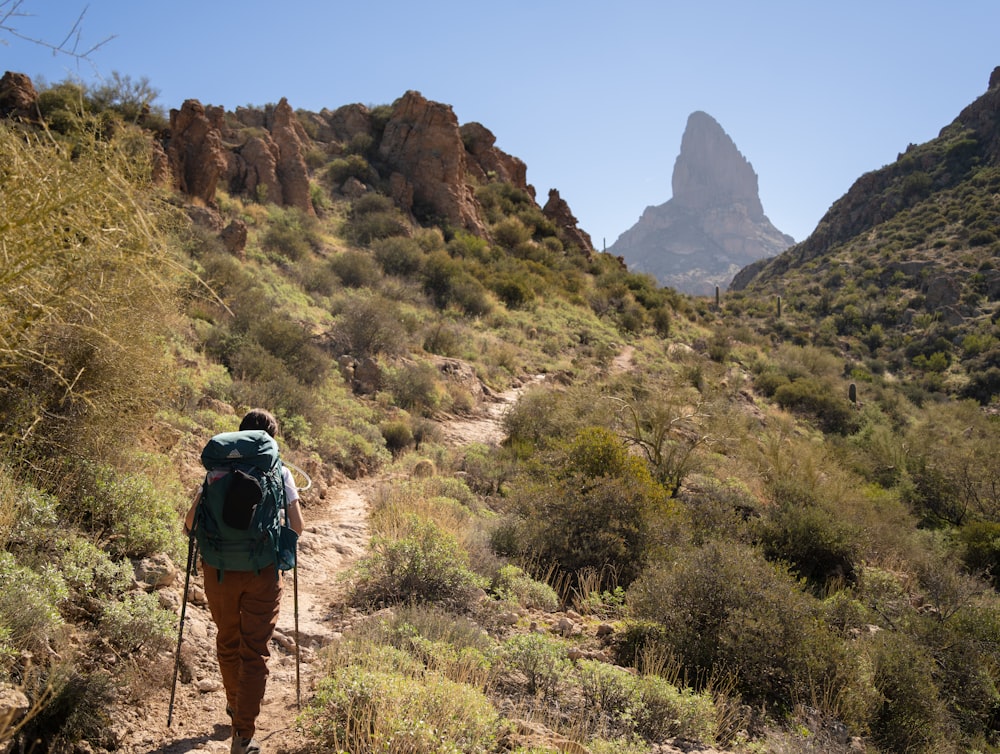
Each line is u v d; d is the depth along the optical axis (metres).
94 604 4.17
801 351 49.12
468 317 34.66
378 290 30.91
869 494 18.98
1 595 3.53
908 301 88.12
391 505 9.00
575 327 40.38
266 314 17.34
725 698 6.05
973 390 62.56
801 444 20.00
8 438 4.59
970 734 7.75
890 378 68.19
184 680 4.11
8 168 2.33
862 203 136.88
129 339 5.03
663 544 9.43
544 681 5.14
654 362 37.25
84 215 2.40
